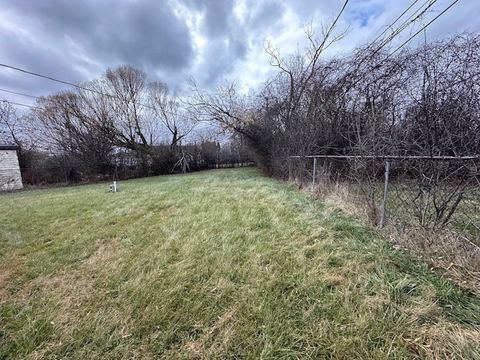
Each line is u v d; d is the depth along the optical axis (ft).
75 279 7.45
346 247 8.27
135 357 4.50
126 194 24.26
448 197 7.63
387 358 4.11
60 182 48.21
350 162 13.79
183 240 9.89
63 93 50.98
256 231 10.41
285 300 5.76
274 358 4.32
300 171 22.95
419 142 8.54
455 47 8.04
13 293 6.88
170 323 5.27
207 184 28.55
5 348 4.87
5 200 25.86
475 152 6.95
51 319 5.60
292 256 7.90
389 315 5.02
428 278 6.12
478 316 4.82
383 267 6.75
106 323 5.36
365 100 14.08
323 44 29.45
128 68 58.59
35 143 49.39
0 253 9.82
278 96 33.65
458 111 7.47
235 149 70.38
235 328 5.03
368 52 17.29
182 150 67.77
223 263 7.68
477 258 6.37
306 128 22.82
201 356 4.44
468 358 4.01
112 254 9.11
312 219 11.53
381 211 9.89
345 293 5.77
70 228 12.81
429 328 4.64
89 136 51.93
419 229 8.11
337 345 4.43
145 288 6.58
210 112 38.78
